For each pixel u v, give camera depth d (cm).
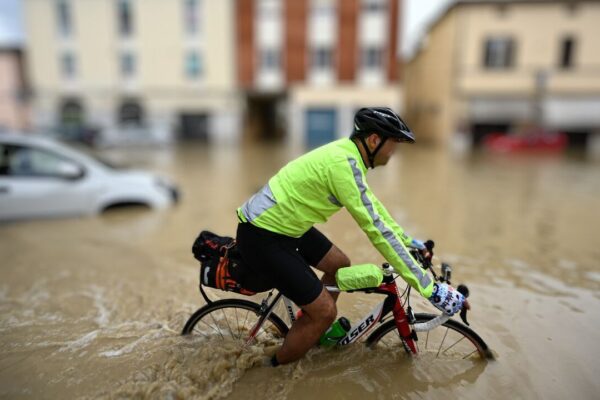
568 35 2345
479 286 410
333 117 2722
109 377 270
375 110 237
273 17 2670
